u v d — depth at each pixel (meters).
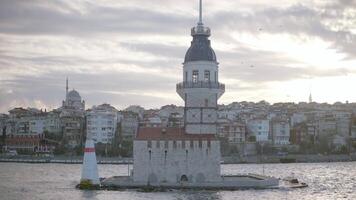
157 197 144.75
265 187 168.50
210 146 164.88
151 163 164.50
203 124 170.12
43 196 151.62
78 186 170.62
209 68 172.38
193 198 142.88
